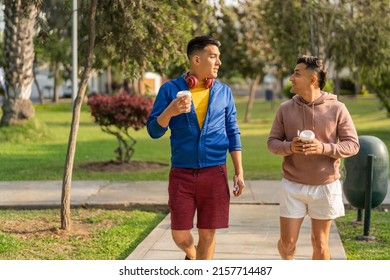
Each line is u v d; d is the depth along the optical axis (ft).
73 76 47.65
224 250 22.91
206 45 17.20
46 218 28.02
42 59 125.59
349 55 53.62
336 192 17.01
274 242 24.13
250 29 72.38
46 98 186.19
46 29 25.96
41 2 25.46
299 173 16.98
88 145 60.03
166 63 30.09
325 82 17.07
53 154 52.16
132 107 43.65
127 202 31.19
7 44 61.21
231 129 17.99
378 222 27.68
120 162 45.70
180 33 28.32
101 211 30.25
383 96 73.77
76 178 39.88
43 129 62.90
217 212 17.63
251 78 90.84
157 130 17.02
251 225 26.94
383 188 25.99
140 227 26.73
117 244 23.70
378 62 53.98
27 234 24.95
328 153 16.38
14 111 61.62
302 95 17.11
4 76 61.67
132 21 25.55
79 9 28.07
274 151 17.06
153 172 42.60
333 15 52.34
